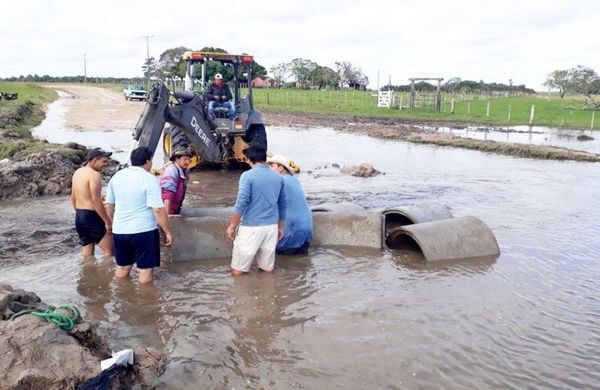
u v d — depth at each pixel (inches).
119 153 654.5
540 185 491.8
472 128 1119.6
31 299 187.0
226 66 549.6
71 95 2586.1
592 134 1026.1
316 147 773.9
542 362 182.4
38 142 543.8
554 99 2295.8
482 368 178.2
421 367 178.1
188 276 255.6
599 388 168.1
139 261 241.3
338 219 309.6
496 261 281.3
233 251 257.8
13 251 280.7
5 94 1628.9
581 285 249.6
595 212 386.0
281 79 3983.8
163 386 163.9
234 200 404.8
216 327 203.8
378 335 199.3
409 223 344.5
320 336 198.2
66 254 278.2
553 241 315.0
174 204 293.6
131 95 2140.7
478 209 391.5
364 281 252.5
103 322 205.5
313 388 165.8
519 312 220.2
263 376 171.8
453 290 242.2
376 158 665.6
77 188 265.4
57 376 146.3
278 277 256.2
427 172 561.3
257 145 255.3
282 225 266.4
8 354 149.1
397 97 1854.1
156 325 204.7
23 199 402.0
